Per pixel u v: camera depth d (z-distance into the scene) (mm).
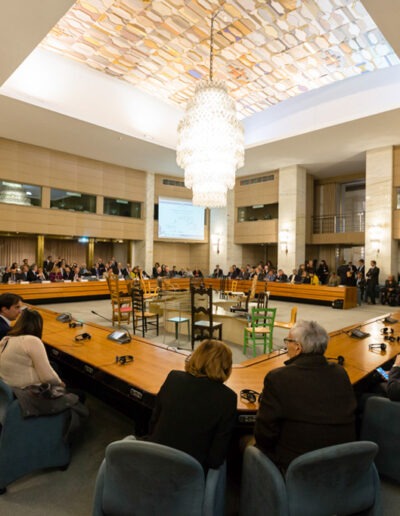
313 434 1368
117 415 2846
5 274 9180
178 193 14789
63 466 2090
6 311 2691
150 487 1261
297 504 1297
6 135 9883
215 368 1467
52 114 8281
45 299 9242
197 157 5906
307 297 10359
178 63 8031
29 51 5574
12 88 7469
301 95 9500
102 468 1432
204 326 4879
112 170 12875
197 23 6449
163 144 10562
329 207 14688
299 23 6355
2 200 10312
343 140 9969
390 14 4770
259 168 13289
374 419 2033
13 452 1892
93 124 8898
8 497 1851
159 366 2463
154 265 14102
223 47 7250
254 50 7324
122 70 8445
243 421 1829
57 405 2029
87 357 2662
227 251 14930
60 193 11641
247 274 12586
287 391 1423
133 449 1203
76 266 10602
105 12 6262
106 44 7344
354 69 7887
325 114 9008
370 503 1431
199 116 5773
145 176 13883
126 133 9578
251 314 4852
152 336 5730
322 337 1554
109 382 2307
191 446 1363
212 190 6242
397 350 2990
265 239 13945
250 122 10930
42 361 2088
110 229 12844
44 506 1785
